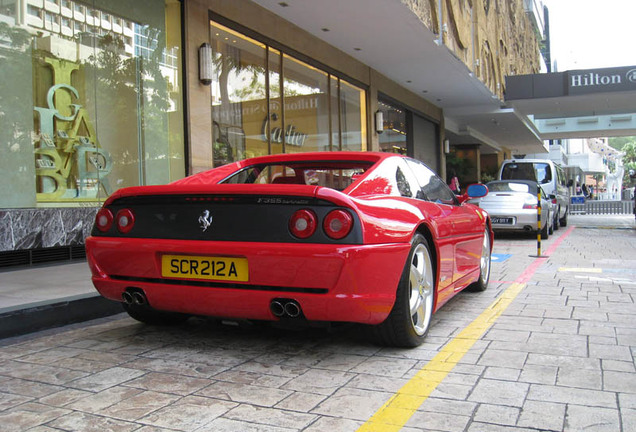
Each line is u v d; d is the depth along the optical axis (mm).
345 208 2834
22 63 6578
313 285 2828
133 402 2477
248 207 2965
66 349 3365
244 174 4066
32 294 4406
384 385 2697
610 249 9523
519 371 2898
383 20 11016
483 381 2746
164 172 8367
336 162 3809
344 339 3582
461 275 4395
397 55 13758
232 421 2262
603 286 5582
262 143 10547
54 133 6930
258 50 10422
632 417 2279
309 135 12164
